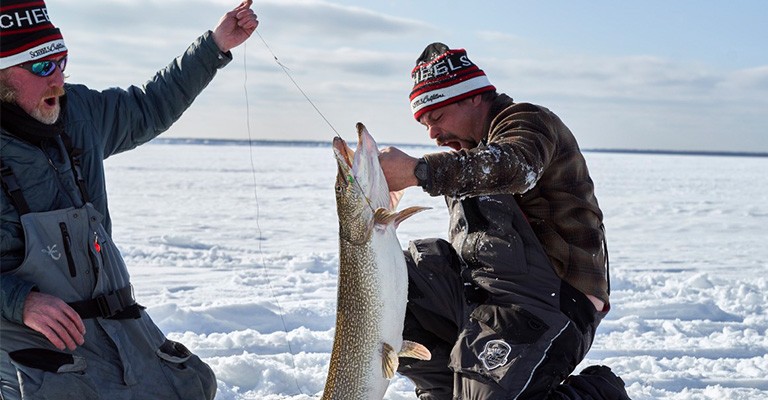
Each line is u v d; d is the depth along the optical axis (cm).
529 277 371
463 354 364
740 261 1173
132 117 362
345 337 321
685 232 1576
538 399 353
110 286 326
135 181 2886
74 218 316
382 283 317
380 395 326
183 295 780
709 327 696
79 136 337
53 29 316
